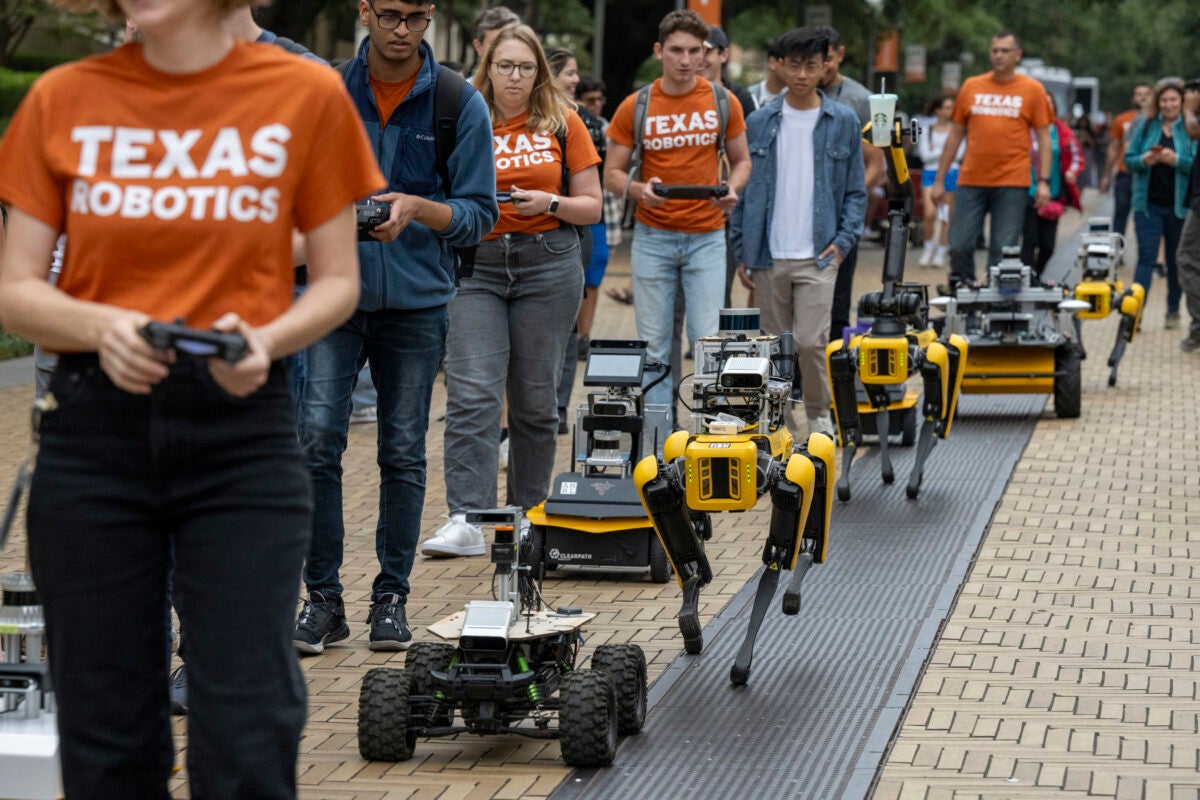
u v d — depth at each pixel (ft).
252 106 9.31
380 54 18.83
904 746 16.19
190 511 9.39
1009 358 36.60
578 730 15.26
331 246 9.59
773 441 22.47
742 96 37.19
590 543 22.91
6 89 88.07
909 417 33.17
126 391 9.16
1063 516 27.27
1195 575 23.35
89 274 9.26
